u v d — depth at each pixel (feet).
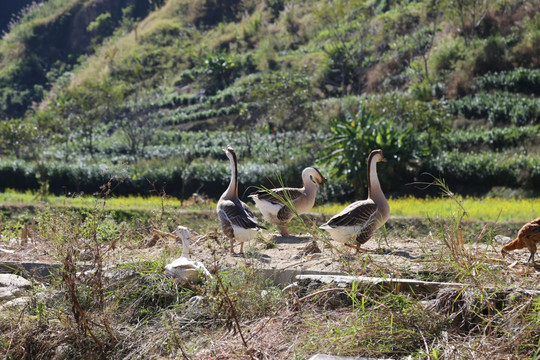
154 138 129.90
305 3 202.69
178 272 23.57
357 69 143.33
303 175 36.01
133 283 24.13
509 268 21.33
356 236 28.53
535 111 97.40
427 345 16.76
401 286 19.94
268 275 25.02
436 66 124.26
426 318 17.76
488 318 17.31
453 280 20.98
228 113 139.74
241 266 25.03
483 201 64.13
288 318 18.93
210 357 17.56
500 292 18.42
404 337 17.19
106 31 255.91
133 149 119.24
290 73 114.42
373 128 79.87
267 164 96.32
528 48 116.67
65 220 25.48
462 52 123.75
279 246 32.35
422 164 84.07
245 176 90.99
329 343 17.20
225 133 125.70
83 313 20.45
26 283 26.03
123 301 23.49
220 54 167.84
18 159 114.32
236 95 147.64
